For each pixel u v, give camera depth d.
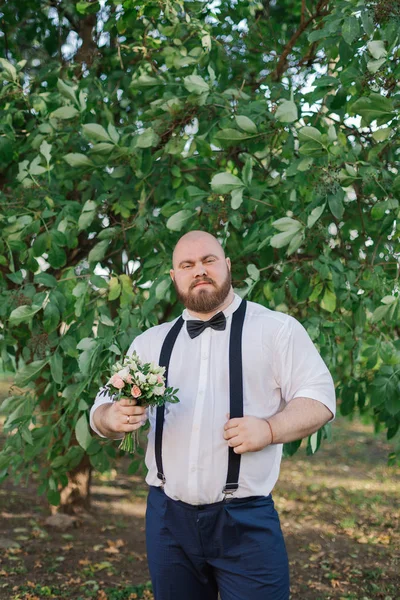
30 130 3.89
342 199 2.82
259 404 2.18
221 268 2.22
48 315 3.03
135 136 3.28
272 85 3.57
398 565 4.76
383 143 3.06
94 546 4.91
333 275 3.07
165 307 4.32
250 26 4.13
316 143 2.80
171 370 2.27
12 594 3.97
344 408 3.62
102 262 4.13
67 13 4.59
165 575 2.25
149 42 3.87
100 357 3.07
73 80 4.18
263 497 2.19
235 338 2.21
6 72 3.60
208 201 3.18
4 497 6.18
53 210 3.54
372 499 6.80
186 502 2.18
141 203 3.46
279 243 2.88
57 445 3.69
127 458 8.34
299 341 2.20
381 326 3.54
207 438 2.15
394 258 3.48
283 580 2.18
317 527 5.76
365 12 2.67
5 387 12.55
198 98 3.23
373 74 2.76
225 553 2.16
